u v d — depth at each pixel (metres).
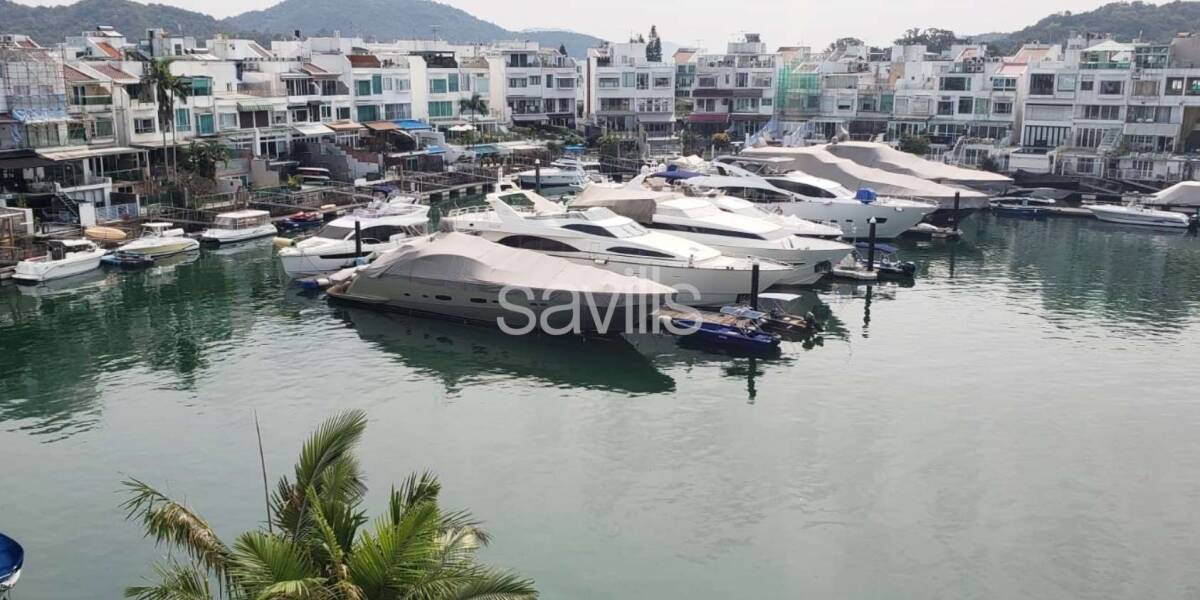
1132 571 24.73
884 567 24.83
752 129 118.38
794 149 78.38
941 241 68.38
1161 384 37.59
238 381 37.34
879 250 62.09
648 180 71.94
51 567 24.19
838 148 81.69
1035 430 33.16
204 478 28.94
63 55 75.19
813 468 30.20
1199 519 27.28
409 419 33.78
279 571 13.40
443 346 42.06
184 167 70.50
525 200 56.50
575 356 40.97
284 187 75.31
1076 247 66.31
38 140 62.59
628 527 26.64
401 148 93.31
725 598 23.45
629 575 24.38
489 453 31.06
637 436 32.56
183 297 49.88
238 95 81.06
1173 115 86.88
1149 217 74.19
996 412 34.75
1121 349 42.00
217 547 15.41
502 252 45.06
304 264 52.16
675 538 26.12
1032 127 94.62
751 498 28.31
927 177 78.00
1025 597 23.62
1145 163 85.38
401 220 55.72
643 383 37.72
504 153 97.69
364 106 95.00
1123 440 32.38
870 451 31.45
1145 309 48.81
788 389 37.03
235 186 72.44
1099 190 84.06
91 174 64.81
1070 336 43.97
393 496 15.43
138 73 75.06
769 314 45.38
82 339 42.75
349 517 14.84
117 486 28.36
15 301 49.06
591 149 106.00
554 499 28.11
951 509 27.72
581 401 35.75
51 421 33.25
